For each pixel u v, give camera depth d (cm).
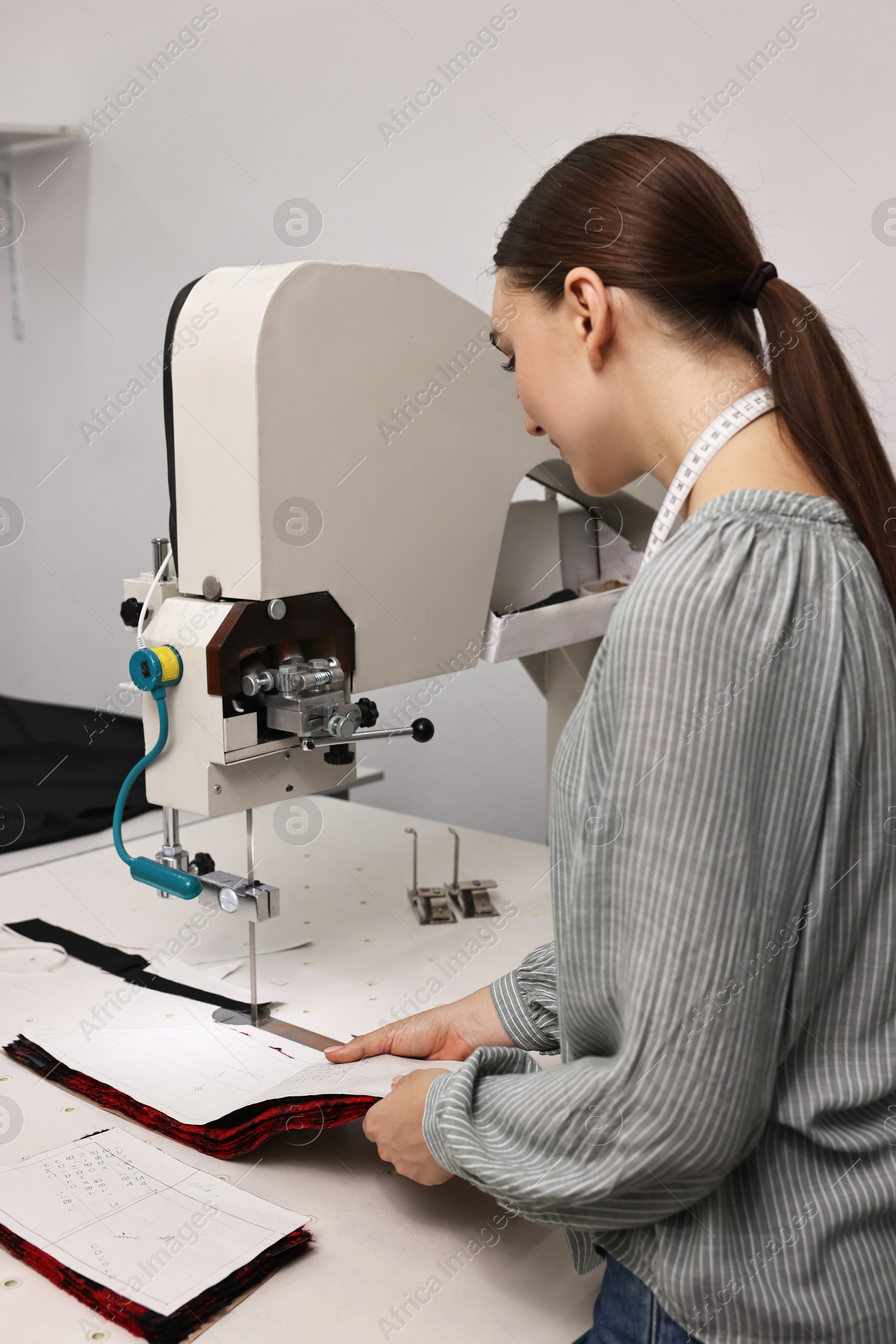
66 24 308
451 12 246
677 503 63
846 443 60
